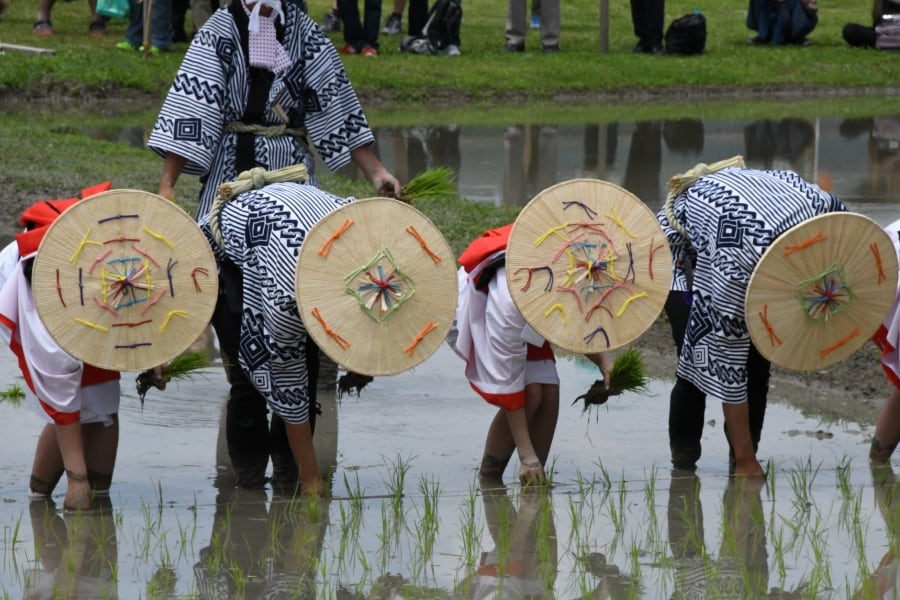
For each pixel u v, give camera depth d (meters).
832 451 20.30
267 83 19.83
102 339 16.72
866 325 18.20
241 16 19.73
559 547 16.08
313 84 20.22
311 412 18.69
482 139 51.00
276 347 17.27
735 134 53.53
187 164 19.72
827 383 23.77
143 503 17.73
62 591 14.57
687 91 66.31
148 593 14.52
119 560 15.56
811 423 21.78
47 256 16.44
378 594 14.60
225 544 16.12
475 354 18.47
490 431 19.02
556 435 21.03
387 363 16.88
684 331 19.09
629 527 16.80
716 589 14.73
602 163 46.03
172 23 63.88
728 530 16.59
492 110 59.53
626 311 17.81
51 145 43.66
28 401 17.36
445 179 20.42
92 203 16.58
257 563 15.52
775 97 66.25
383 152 47.44
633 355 19.61
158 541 16.22
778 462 19.69
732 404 18.55
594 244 17.66
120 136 48.09
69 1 71.31
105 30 66.19
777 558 15.68
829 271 17.78
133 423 21.39
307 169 19.83
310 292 16.55
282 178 18.22
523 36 69.44
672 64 68.88
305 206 17.16
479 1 86.62
